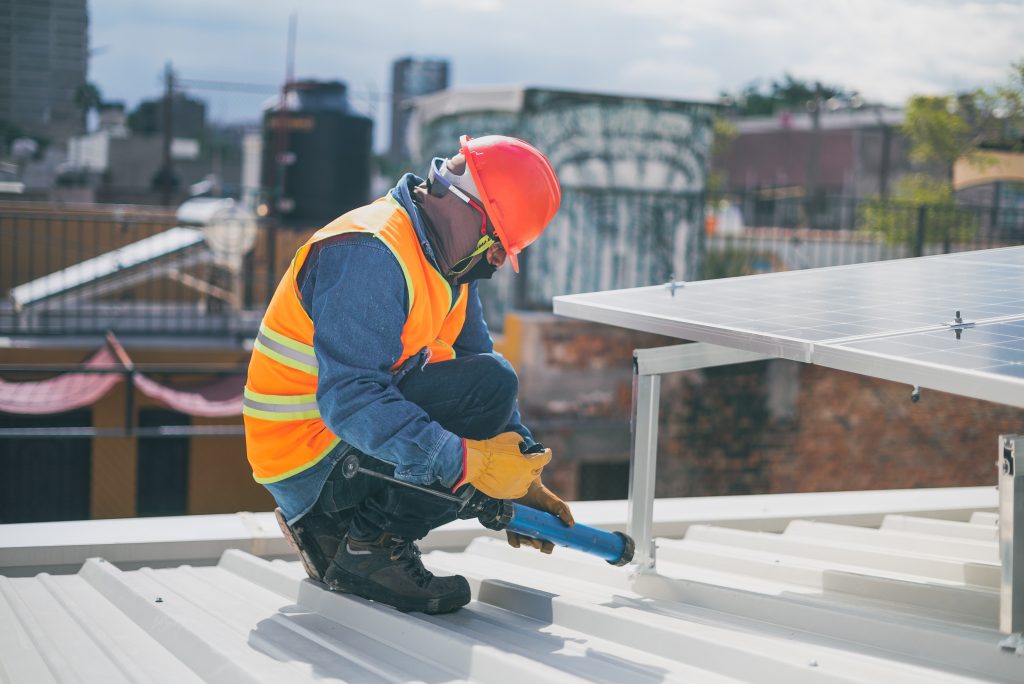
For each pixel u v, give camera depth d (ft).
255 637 7.64
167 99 63.16
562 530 8.42
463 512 7.89
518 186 7.91
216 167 88.28
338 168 50.83
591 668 6.79
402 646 7.50
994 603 7.76
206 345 33.32
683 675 6.59
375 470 8.13
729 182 89.30
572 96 31.53
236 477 35.14
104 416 33.42
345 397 7.41
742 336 6.84
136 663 7.21
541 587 9.20
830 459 31.91
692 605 8.54
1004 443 6.26
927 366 5.51
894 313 7.55
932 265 10.62
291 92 51.67
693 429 30.68
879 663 6.50
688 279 33.37
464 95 34.63
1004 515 6.28
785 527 12.96
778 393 31.27
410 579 8.24
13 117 76.38
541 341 29.53
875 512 13.30
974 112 44.11
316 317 7.59
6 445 33.71
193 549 10.97
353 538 8.34
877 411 32.24
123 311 41.11
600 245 32.32
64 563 10.55
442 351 8.70
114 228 46.62
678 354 8.89
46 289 34.35
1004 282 9.11
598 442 29.81
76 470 34.35
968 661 6.50
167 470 34.73
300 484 8.33
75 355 31.99
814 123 71.15
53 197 62.13
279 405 8.12
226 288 40.16
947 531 11.88
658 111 32.42
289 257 47.39
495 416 8.18
